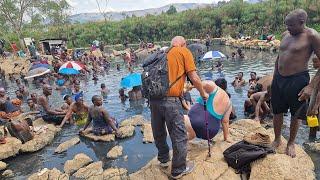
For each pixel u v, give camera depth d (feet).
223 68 73.26
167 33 205.46
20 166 26.50
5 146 28.40
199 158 20.45
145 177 19.74
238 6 189.78
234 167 19.72
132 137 30.78
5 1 145.28
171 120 17.98
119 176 22.45
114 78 72.13
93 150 28.50
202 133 21.38
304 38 18.07
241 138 23.65
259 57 88.28
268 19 167.12
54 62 90.43
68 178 22.82
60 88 61.21
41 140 30.37
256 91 36.42
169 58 17.83
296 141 26.37
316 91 18.29
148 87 17.95
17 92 55.83
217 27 193.67
